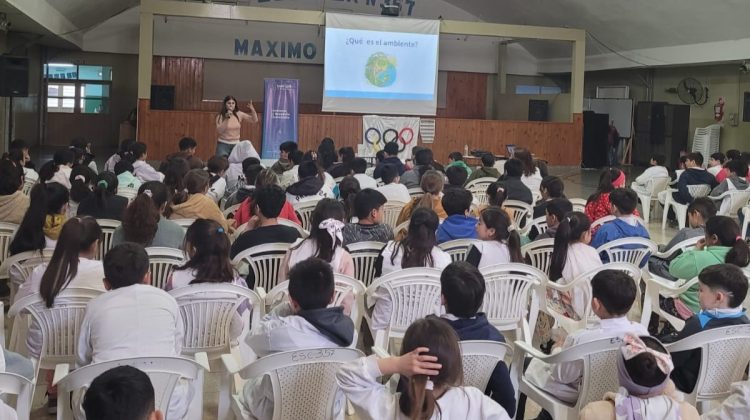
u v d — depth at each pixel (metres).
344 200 5.51
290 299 2.53
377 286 3.51
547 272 4.58
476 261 3.84
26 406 2.29
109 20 16.72
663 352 2.04
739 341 2.78
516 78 19.20
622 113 17.28
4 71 10.53
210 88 16.97
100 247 4.58
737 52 13.06
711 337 2.74
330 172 7.67
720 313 2.84
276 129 12.36
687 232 4.84
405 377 1.90
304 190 6.02
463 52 18.52
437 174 5.33
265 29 17.08
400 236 4.16
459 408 1.82
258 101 17.27
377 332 3.55
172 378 2.26
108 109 17.23
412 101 14.79
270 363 2.25
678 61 14.46
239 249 4.05
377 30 14.46
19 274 3.90
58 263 2.90
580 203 6.96
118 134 17.33
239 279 3.31
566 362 2.64
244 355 3.18
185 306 3.05
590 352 2.60
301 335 2.34
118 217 4.75
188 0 16.06
